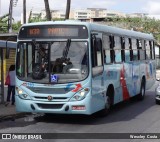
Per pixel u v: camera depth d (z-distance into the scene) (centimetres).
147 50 2092
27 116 1455
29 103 1251
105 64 1382
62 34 1242
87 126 1232
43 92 1236
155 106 1759
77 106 1216
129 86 1731
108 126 1238
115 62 1512
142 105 1795
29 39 1269
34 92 1246
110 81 1443
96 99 1285
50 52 1241
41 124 1271
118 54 1559
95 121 1334
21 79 1264
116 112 1560
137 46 1878
